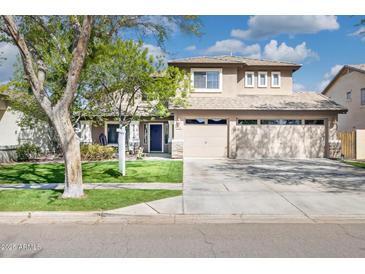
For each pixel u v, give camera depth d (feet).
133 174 40.78
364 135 61.41
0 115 64.28
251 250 16.67
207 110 61.62
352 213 23.34
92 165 49.75
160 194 29.07
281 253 16.26
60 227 20.75
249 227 20.72
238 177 39.42
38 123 66.74
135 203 25.72
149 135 77.51
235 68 68.59
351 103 87.40
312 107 61.46
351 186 33.50
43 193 28.94
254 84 74.54
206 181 36.47
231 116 61.98
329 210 24.08
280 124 62.75
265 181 36.58
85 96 52.29
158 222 21.94
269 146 62.39
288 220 22.31
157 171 43.47
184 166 49.96
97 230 20.11
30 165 49.96
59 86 44.73
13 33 25.57
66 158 27.43
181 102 55.16
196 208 24.56
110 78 47.96
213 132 62.34
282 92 74.64
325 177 39.37
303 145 62.59
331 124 62.13
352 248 16.93
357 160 58.95
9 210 23.38
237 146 62.28
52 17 34.60
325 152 62.59
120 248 16.98
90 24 26.27
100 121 67.21
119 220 22.35
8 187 32.30
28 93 57.16
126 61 45.29
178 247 17.10
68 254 16.22
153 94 46.91
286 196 28.71
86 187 32.14
